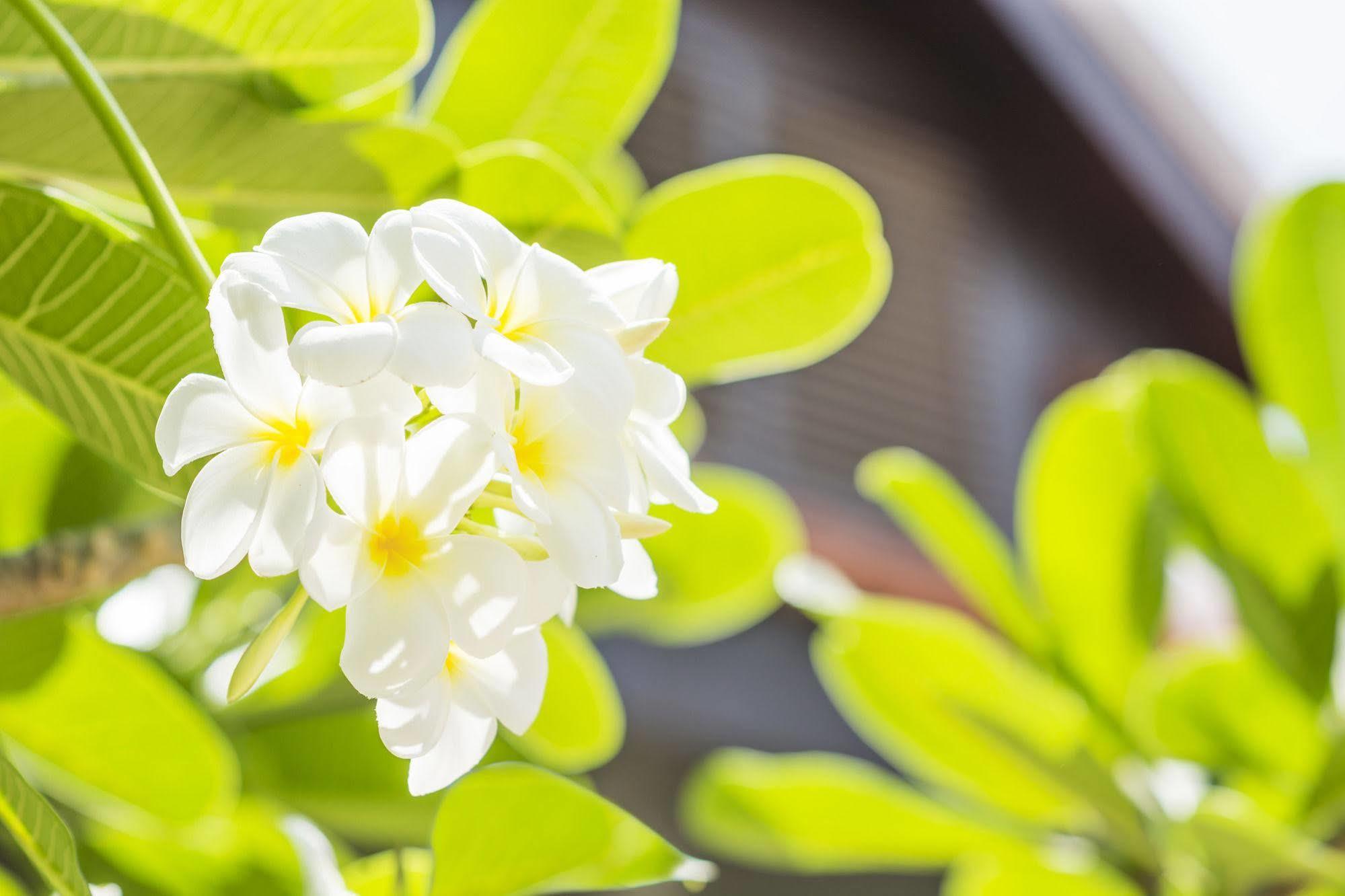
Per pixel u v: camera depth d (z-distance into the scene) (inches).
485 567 44.8
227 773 54.2
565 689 62.1
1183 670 78.4
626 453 45.8
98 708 53.4
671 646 156.7
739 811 79.6
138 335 47.4
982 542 77.5
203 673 65.0
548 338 45.1
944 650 78.9
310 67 51.3
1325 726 76.3
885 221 218.1
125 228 47.5
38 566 50.5
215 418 44.4
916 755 81.5
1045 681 78.8
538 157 52.4
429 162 52.3
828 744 162.7
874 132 223.3
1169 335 237.3
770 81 214.7
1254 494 77.8
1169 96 223.1
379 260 44.8
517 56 54.9
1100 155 224.4
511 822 50.1
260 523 44.1
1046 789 79.0
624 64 55.1
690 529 69.2
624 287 46.6
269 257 44.4
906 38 230.2
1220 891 70.2
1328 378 80.5
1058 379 223.1
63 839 46.6
